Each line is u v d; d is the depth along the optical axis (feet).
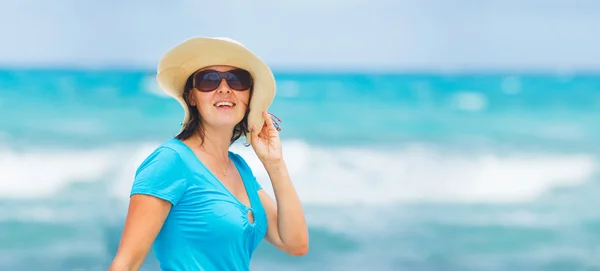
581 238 37.93
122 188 49.49
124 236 9.03
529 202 47.88
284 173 10.82
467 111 125.39
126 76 216.95
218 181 9.72
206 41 9.81
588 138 86.48
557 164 64.75
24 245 34.91
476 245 36.19
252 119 10.63
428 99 152.25
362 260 32.91
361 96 158.71
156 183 9.20
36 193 47.91
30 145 72.38
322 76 295.69
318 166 61.46
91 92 143.33
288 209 10.79
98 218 40.70
